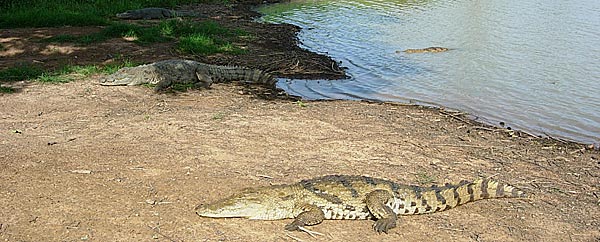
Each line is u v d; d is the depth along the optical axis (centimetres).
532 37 1734
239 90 1208
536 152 867
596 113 1087
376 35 1850
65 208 590
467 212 626
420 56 1550
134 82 1177
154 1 2442
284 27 2033
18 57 1404
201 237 545
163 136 841
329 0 2725
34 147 772
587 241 574
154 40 1638
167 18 2145
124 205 601
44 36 1625
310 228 570
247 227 567
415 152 828
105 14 2092
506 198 666
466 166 780
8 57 1402
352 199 592
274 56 1559
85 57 1427
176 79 1203
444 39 1758
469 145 882
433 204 615
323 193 591
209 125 910
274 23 2130
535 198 671
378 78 1344
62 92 1110
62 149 765
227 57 1520
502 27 1894
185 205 606
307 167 736
